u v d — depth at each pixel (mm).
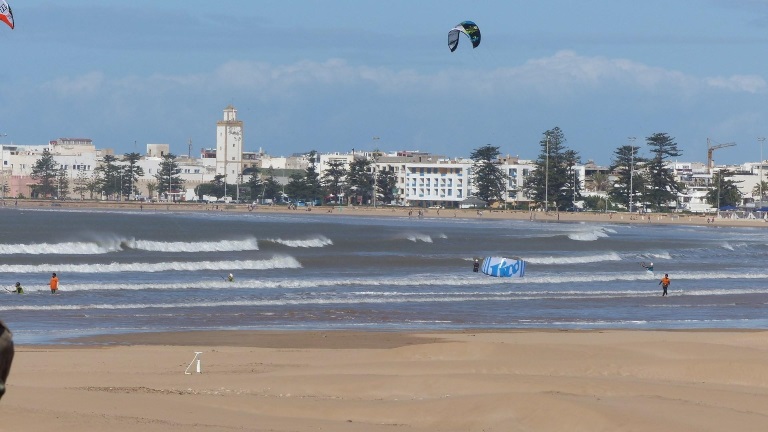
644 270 140375
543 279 117250
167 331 69875
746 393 45406
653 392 44500
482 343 58562
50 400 38000
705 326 77812
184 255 158625
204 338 66062
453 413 38688
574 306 90688
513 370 51656
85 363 52406
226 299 90688
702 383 49844
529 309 87688
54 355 55062
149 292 96125
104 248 164375
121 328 71625
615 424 36094
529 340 63219
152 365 52250
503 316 82562
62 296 91438
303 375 48531
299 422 36719
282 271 131625
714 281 122750
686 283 119125
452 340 64375
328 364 53250
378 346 62375
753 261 171125
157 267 128000
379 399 43062
